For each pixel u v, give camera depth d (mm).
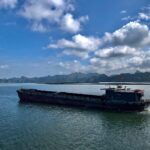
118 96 78688
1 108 84750
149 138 46469
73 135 48250
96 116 69500
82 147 41000
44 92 102625
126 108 76500
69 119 64938
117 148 40750
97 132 50875
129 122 61094
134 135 48594
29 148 40125
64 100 91125
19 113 74125
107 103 79625
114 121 62469
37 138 45812
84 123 59938
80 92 197250
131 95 76500
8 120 62562
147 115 70312
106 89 81562
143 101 75375
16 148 40062
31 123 59094
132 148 40812
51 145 41812
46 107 87125
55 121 62000
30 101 101625
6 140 44250
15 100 112062
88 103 84500
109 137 47062
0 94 155250
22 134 48406
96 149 40156
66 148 40344
